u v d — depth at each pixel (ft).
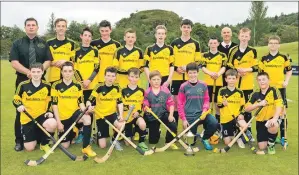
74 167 16.87
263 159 18.24
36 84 19.43
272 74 22.26
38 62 20.25
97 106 20.33
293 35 237.86
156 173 16.10
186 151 19.13
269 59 22.25
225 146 20.98
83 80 22.71
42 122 19.56
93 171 16.34
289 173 16.21
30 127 19.44
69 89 19.85
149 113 20.76
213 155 18.94
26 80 20.03
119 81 23.40
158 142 21.95
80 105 20.10
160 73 22.63
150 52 23.52
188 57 24.09
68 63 19.76
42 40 20.81
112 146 18.25
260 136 19.90
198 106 20.93
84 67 22.80
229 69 21.85
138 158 18.30
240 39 22.90
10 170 16.51
